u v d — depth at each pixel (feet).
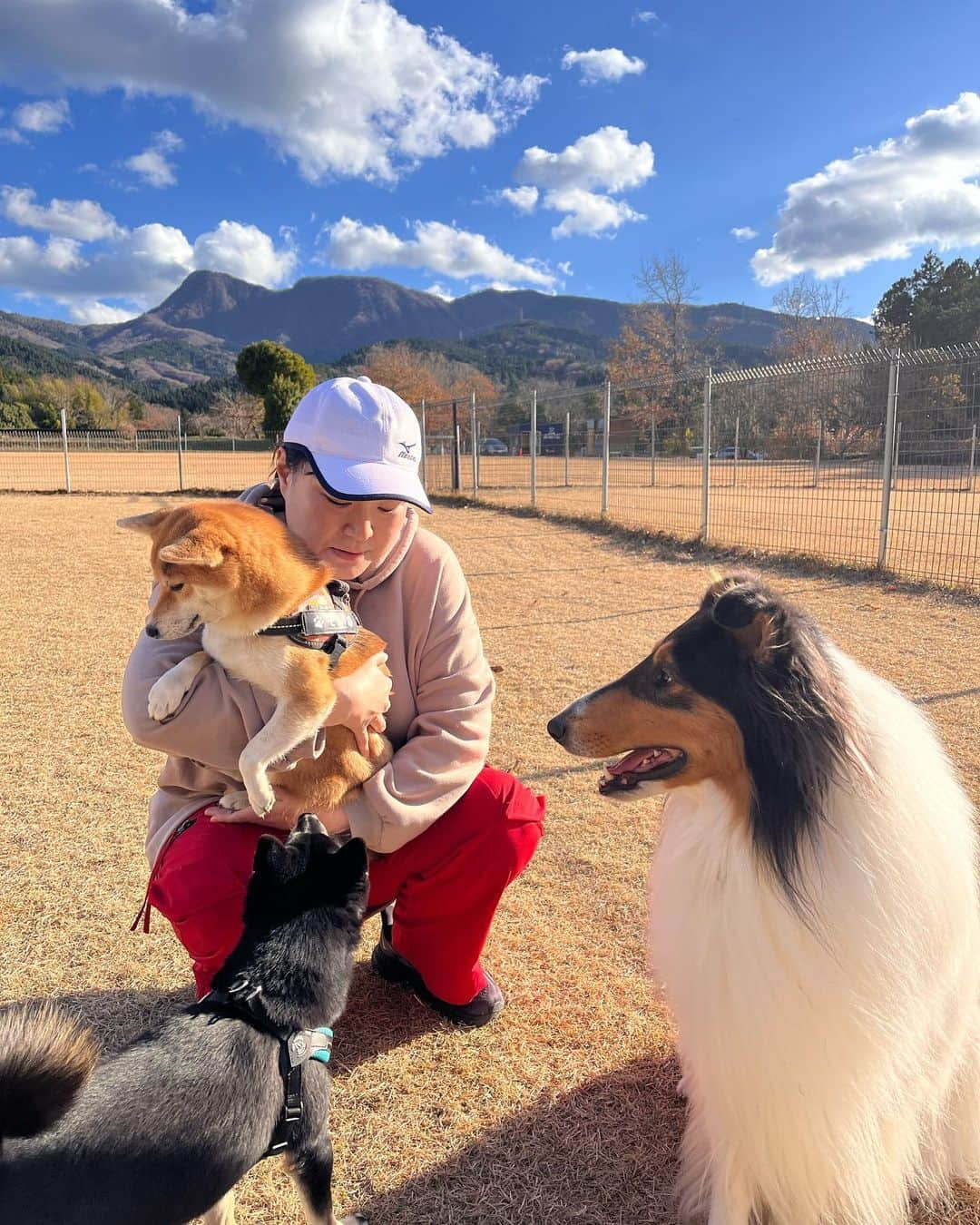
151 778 14.88
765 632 5.99
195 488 86.43
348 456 7.52
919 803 5.97
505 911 10.87
